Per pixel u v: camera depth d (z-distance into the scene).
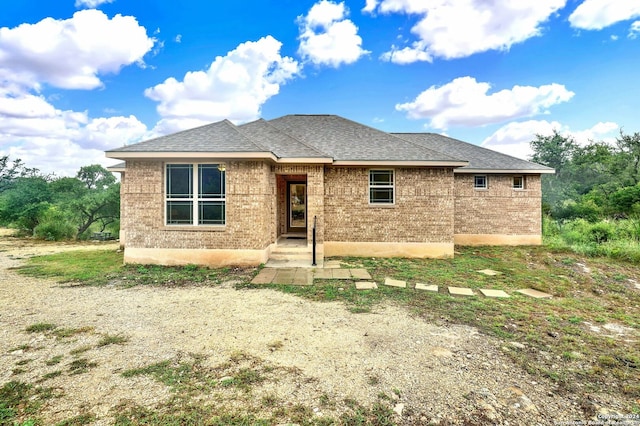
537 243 14.03
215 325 4.80
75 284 7.15
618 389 3.21
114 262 9.70
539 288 7.21
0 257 10.67
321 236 10.13
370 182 10.99
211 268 8.84
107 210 22.86
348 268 9.01
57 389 3.03
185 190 9.15
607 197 21.72
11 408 2.72
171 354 3.82
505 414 2.74
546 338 4.47
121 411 2.71
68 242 15.77
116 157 8.73
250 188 9.01
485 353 3.95
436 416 2.70
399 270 8.88
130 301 5.96
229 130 10.07
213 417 2.65
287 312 5.43
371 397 2.97
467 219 14.10
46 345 4.03
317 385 3.17
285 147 10.57
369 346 4.11
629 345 4.31
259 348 4.02
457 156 14.79
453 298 6.33
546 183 33.22
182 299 6.13
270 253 10.10
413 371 3.47
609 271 9.10
